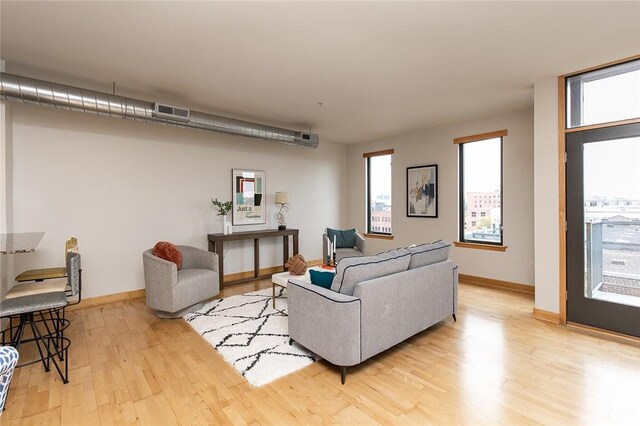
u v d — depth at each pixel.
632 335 2.79
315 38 2.45
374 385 2.15
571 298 3.12
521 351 2.61
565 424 1.75
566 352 2.59
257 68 2.98
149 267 3.40
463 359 2.49
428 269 2.83
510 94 3.71
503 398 1.99
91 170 3.87
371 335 2.29
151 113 3.47
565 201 3.15
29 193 3.46
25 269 3.43
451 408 1.90
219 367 2.40
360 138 6.18
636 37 2.43
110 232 4.01
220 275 4.55
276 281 3.62
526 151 4.25
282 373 2.29
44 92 2.85
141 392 2.08
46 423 1.79
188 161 4.69
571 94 3.15
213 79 3.24
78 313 3.59
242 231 5.26
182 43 2.51
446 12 2.11
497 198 4.61
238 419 1.82
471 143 4.89
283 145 5.83
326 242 5.21
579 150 3.07
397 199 5.85
